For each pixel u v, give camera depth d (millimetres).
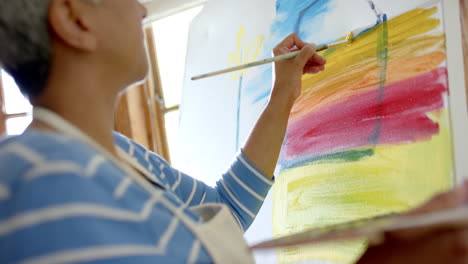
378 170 741
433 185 654
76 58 495
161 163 746
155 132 1850
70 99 490
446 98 668
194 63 1357
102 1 512
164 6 1778
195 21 1407
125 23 535
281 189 945
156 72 1867
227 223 542
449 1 697
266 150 802
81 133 474
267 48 1096
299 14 1025
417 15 748
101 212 381
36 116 493
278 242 385
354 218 759
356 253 717
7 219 356
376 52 809
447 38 688
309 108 935
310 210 850
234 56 1208
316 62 868
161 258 406
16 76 496
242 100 1138
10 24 464
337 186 807
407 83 736
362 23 861
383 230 290
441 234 318
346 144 815
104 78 524
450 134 650
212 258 463
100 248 362
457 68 665
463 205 297
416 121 703
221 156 1159
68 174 376
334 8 931
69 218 356
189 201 760
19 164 382
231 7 1272
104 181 409
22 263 338
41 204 354
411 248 335
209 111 1247
